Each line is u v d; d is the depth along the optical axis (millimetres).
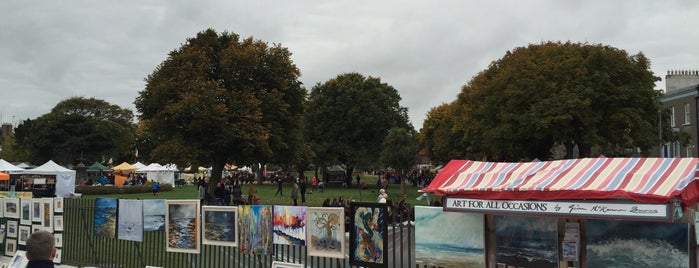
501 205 7562
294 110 43281
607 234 7387
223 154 39688
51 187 42094
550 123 36344
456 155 58344
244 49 39156
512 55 45500
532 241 7910
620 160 7781
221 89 36469
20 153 106188
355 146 71375
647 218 6453
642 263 7129
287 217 10008
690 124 50375
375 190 60719
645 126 38406
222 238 10891
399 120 75250
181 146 36312
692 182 6613
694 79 55938
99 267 13203
